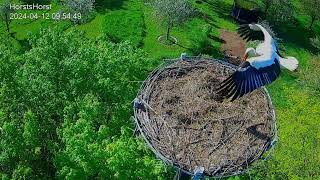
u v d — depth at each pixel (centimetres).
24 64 3278
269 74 1653
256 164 2962
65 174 2630
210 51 4981
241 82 1622
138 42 4988
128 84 3148
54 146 2889
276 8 5362
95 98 2973
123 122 3066
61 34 3328
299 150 3212
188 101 2377
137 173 2597
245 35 2062
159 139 2216
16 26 5097
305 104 3466
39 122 3086
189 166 2130
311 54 5159
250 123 2300
